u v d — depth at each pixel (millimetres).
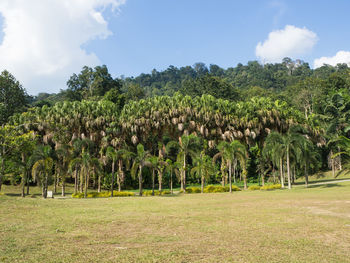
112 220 12188
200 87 81188
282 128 45906
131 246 7906
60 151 31062
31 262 6367
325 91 68438
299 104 72875
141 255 6941
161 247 7777
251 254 7062
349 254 7086
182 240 8609
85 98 77750
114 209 16203
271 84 150125
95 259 6617
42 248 7562
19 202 17812
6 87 56000
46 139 38688
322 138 50688
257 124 43812
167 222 11734
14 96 56812
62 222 11562
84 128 40781
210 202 20453
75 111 40562
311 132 48125
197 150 36750
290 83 148250
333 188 28984
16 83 57688
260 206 17047
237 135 42656
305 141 33781
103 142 40062
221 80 85188
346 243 8164
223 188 35344
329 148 56719
